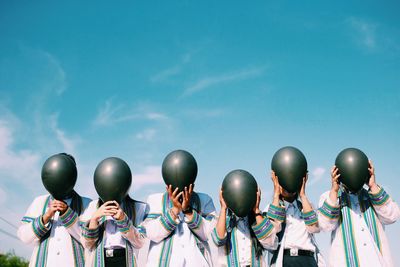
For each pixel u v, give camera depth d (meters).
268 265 3.44
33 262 3.37
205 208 3.50
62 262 3.33
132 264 3.28
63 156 3.37
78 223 3.40
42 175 3.31
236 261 3.26
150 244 3.41
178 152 3.32
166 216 3.28
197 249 3.32
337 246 3.43
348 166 3.29
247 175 3.21
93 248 3.29
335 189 3.36
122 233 3.21
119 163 3.26
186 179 3.25
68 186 3.32
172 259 3.27
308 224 3.32
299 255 3.33
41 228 3.34
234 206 3.14
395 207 3.39
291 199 3.49
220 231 3.22
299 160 3.32
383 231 3.43
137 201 3.52
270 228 3.22
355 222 3.43
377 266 3.30
